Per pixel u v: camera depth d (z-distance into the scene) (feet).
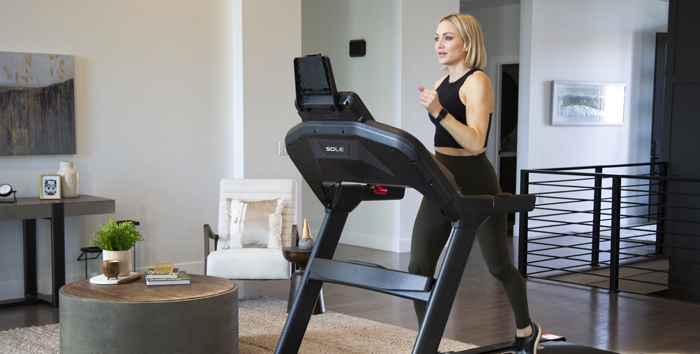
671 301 15.19
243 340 11.50
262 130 17.95
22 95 14.58
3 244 14.83
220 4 17.60
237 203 15.07
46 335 11.75
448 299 5.44
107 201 14.67
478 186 7.79
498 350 9.18
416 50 21.66
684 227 21.86
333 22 23.27
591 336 12.14
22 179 14.90
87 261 15.90
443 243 7.80
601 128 27.89
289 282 17.01
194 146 17.42
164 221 16.99
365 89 22.48
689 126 21.36
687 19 21.20
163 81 16.80
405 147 5.14
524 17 24.82
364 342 11.43
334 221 6.59
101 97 15.87
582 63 26.71
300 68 5.48
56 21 15.12
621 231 28.63
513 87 29.32
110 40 15.93
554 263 21.29
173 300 9.02
